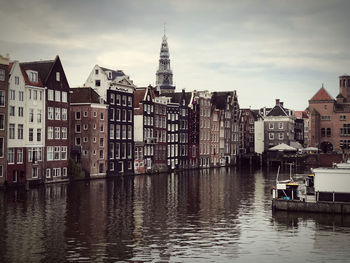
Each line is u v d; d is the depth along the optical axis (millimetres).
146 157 102438
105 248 34781
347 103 164125
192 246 35656
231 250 34719
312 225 42688
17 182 69000
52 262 31406
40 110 73562
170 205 53750
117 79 92750
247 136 162750
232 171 113562
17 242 36125
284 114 162250
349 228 41562
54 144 76562
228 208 51938
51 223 42719
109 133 89562
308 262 32094
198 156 126688
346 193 48344
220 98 143875
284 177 93312
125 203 54656
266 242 37000
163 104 109625
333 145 164500
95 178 85625
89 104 83688
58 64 77625
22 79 69938
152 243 36312
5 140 66375
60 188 68125
